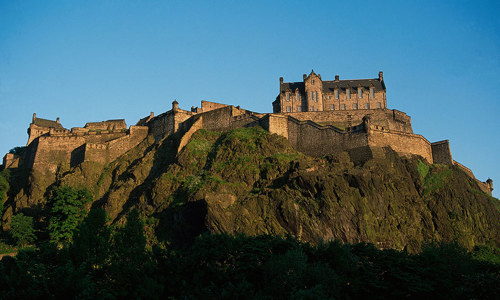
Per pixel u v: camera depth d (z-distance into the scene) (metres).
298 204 103.19
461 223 113.94
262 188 110.62
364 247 86.56
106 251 85.62
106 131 157.38
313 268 73.81
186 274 77.81
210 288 72.19
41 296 73.31
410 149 126.88
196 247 81.25
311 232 100.06
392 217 106.94
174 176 120.50
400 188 112.69
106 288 74.50
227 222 101.19
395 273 75.75
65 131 165.25
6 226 132.38
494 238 117.62
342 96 158.75
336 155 117.00
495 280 75.44
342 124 140.50
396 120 145.25
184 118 146.62
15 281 74.62
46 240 118.69
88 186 136.75
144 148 144.88
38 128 180.12
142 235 87.31
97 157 144.25
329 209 101.50
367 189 106.44
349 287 75.06
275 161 116.25
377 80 162.50
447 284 76.25
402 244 104.62
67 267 76.88
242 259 78.44
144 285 73.06
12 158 175.88
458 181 122.44
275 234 98.06
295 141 127.81
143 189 124.56
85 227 86.12
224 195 106.69
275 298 69.75
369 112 143.38
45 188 143.25
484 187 144.88
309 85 158.50
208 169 120.44
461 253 93.00
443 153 132.12
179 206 107.94
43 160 149.25
